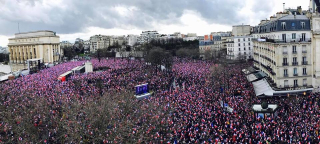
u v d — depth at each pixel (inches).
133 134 2591.0
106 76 5703.7
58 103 3688.5
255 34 6195.9
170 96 3983.8
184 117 3080.7
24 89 4613.7
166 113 3243.1
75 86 4803.2
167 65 7495.1
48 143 2632.9
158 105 3499.0
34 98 3897.6
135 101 3750.0
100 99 3604.8
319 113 3068.4
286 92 4055.1
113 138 2474.2
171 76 6058.1
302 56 4350.4
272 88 4306.1
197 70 6628.9
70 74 6756.9
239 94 4247.0
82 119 2883.9
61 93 4170.8
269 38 5083.7
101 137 2498.8
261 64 5565.9
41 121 3041.3
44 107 3457.2
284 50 4325.8
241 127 2807.6
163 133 2751.0
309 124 2731.3
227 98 3890.3
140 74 6038.4
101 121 2733.8
